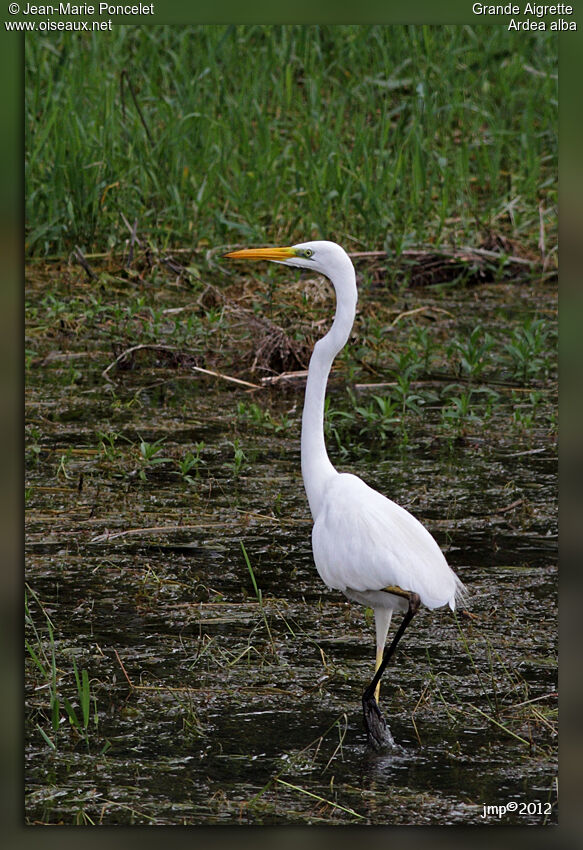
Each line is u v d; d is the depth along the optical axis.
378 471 11.35
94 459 11.40
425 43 21.84
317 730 7.21
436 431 12.52
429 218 18.64
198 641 8.20
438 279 17.19
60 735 7.08
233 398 13.27
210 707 7.43
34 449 11.17
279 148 18.91
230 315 15.02
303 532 10.03
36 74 18.42
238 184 18.03
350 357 14.31
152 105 19.97
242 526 10.09
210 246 17.12
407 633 8.52
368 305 15.50
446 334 15.19
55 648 8.05
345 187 17.86
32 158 17.22
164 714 7.34
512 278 17.42
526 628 8.52
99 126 18.33
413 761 6.92
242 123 19.11
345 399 13.34
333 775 6.75
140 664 7.90
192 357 14.00
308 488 8.20
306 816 6.35
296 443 12.05
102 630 8.32
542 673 7.93
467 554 9.66
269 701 7.53
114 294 15.97
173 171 17.91
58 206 17.03
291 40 22.69
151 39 21.09
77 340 14.84
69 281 16.22
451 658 8.15
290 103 21.12
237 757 6.90
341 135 20.48
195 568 9.31
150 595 8.82
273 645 8.11
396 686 7.76
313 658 8.09
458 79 22.38
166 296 15.99
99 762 6.81
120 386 13.48
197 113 18.48
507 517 10.38
